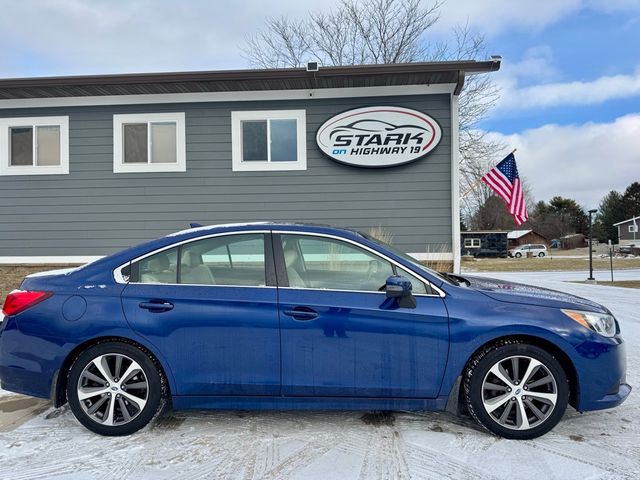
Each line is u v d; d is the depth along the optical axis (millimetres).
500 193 10258
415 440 3264
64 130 9172
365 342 3258
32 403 4156
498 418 3260
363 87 8797
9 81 8328
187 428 3490
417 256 8703
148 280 3453
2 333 3441
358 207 8859
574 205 85000
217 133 9031
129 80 8250
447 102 8695
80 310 3340
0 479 2785
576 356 3211
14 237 9234
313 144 8922
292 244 3537
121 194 9117
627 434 3363
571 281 17766
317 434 3373
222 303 3311
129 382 3371
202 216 9039
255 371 3285
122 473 2848
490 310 3270
